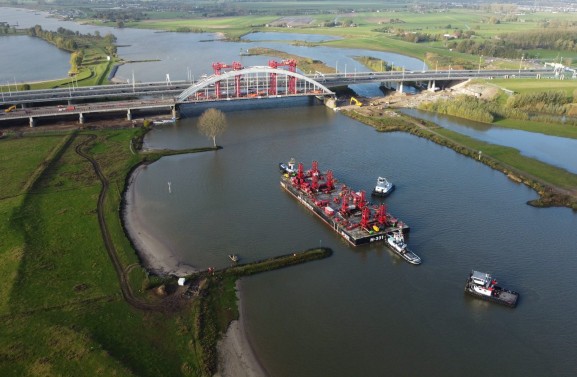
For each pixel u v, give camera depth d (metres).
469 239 112.56
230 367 75.69
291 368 76.19
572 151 169.00
